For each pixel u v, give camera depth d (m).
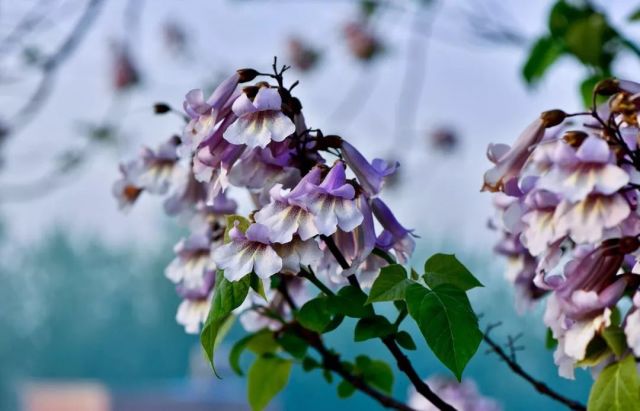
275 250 1.40
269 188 1.45
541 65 2.13
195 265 1.61
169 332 40.22
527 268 1.58
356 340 1.44
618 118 1.43
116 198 1.67
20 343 40.84
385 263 1.50
